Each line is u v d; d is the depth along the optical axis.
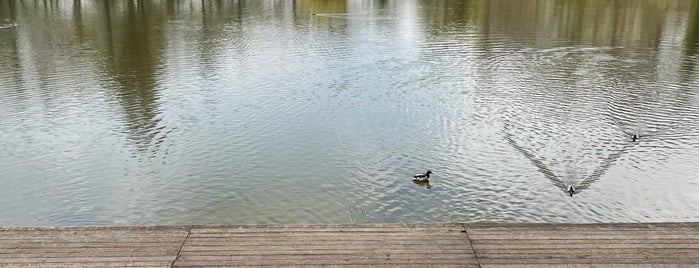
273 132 19.41
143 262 7.73
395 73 27.92
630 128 19.69
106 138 18.91
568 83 26.16
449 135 19.08
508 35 39.75
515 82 26.33
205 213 13.81
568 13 53.53
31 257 7.84
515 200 14.37
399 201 14.34
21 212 13.90
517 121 20.55
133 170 16.30
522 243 8.19
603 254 7.91
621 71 28.59
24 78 26.94
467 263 7.72
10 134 19.27
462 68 29.09
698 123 20.28
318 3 63.47
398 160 16.91
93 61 30.73
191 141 18.56
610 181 15.38
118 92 24.59
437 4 63.56
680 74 27.95
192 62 30.53
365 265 7.67
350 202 14.30
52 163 16.83
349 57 31.64
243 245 8.14
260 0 65.31
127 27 43.12
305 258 7.82
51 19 46.66
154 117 21.09
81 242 8.21
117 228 8.59
